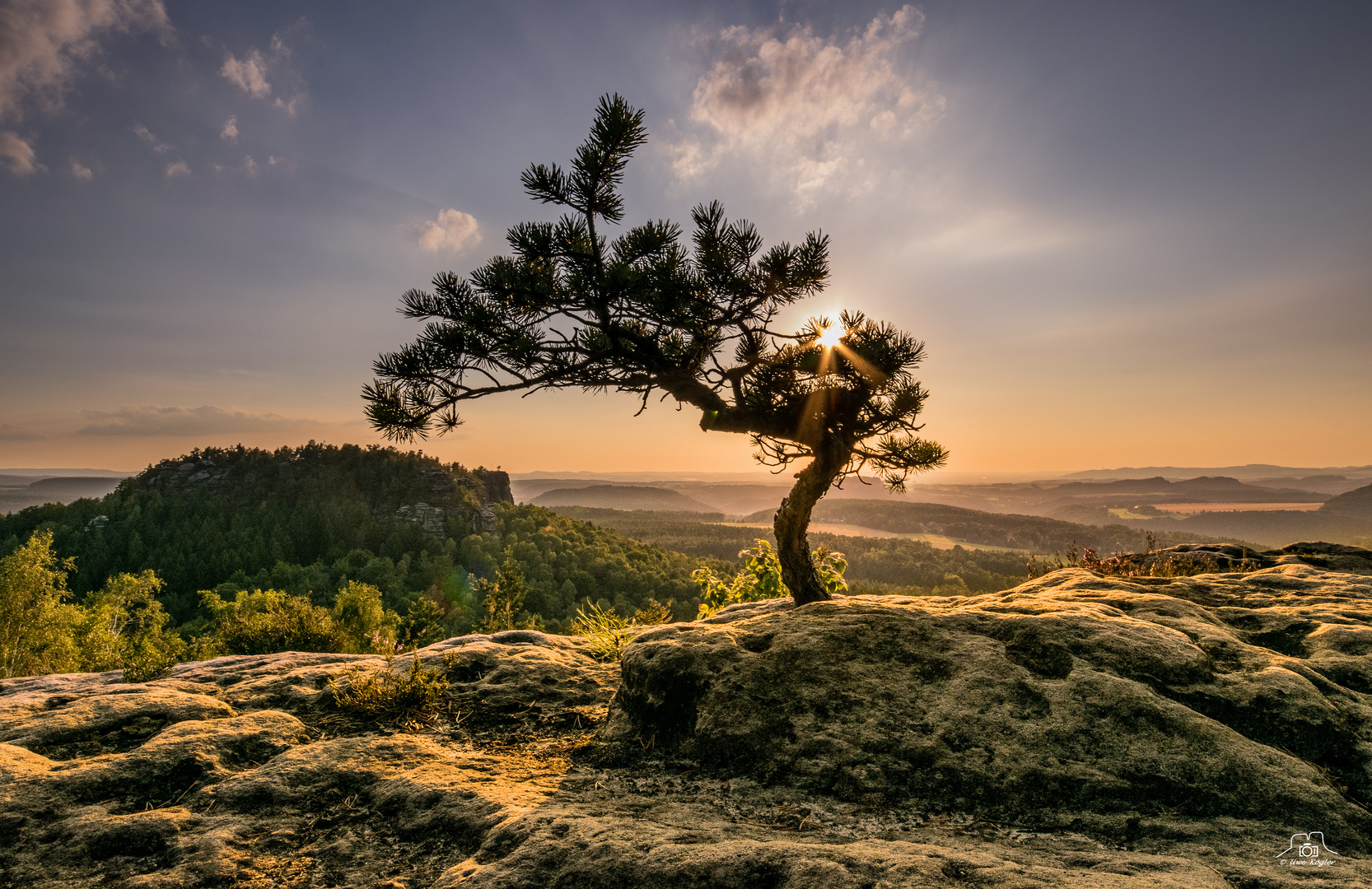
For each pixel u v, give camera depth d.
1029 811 3.38
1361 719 3.90
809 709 4.31
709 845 2.73
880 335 6.05
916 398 5.74
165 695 5.25
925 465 6.04
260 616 23.72
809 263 5.69
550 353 5.14
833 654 4.79
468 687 5.88
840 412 6.04
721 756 4.18
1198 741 3.62
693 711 4.57
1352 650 4.84
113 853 3.17
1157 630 4.89
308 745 4.51
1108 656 4.50
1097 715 3.89
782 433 5.99
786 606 7.25
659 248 5.22
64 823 3.39
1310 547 9.31
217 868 3.02
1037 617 5.22
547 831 2.96
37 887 2.91
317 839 3.34
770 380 5.95
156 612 46.12
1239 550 9.73
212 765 4.11
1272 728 3.85
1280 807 3.17
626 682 5.18
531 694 5.74
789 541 6.34
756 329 5.75
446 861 3.06
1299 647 5.19
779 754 4.03
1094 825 3.20
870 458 6.21
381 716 5.16
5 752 4.07
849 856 2.51
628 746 4.58
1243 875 2.57
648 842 2.79
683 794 3.80
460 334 4.77
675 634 5.56
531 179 4.97
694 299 5.30
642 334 5.70
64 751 4.36
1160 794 3.36
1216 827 3.09
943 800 3.53
